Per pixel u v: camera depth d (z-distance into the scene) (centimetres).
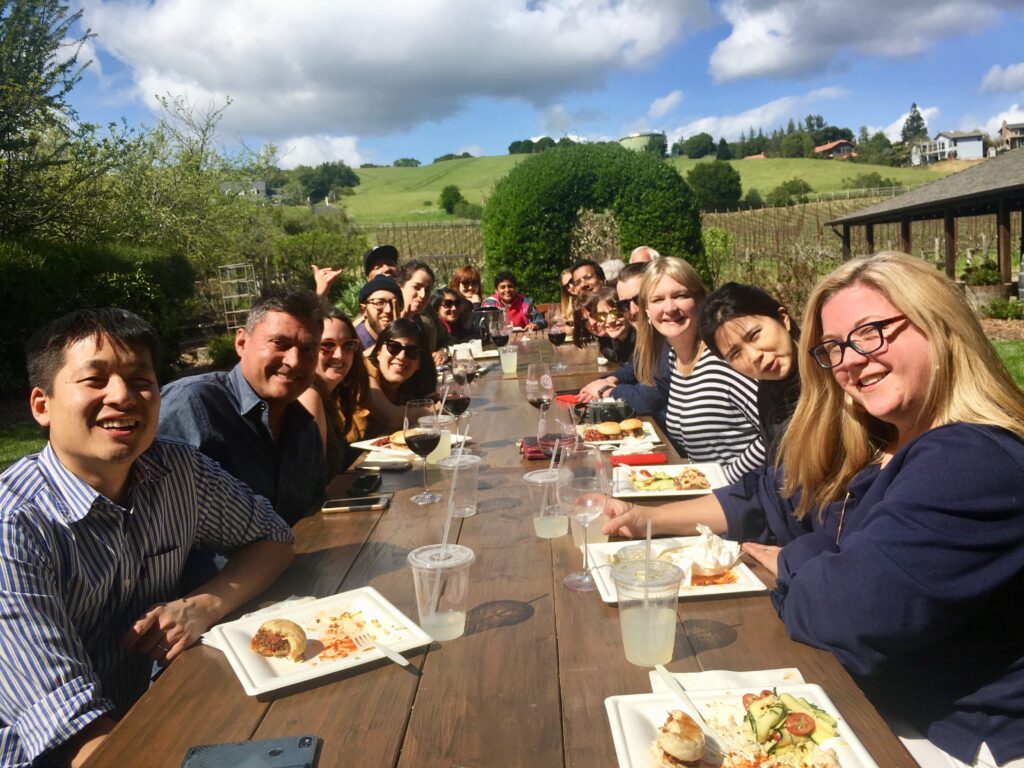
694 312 361
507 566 203
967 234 2309
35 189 1150
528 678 148
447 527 175
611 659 154
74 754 151
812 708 129
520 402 441
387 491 278
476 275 955
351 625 171
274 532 210
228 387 272
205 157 1828
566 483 198
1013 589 150
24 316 941
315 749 128
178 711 142
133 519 187
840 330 173
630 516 224
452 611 165
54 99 1184
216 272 1717
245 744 129
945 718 159
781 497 219
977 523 145
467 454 323
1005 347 1016
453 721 135
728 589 181
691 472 267
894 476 166
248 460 268
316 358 272
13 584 159
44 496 173
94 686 158
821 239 2266
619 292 471
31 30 1140
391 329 426
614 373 485
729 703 135
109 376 172
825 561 159
